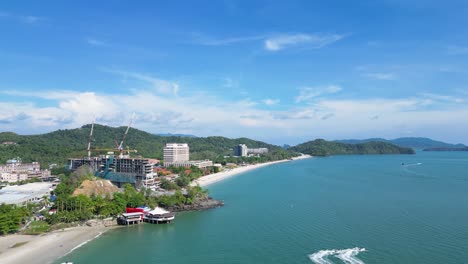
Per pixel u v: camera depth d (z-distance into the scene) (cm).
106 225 19538
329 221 19325
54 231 18312
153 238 17075
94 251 15225
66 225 19088
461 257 13450
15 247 15750
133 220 19850
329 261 13412
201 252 14875
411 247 14688
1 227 17075
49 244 16162
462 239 15575
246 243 15862
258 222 19625
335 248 14825
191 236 17262
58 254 14838
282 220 19875
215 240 16475
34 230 18038
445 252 14025
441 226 17700
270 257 14025
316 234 16888
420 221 18825
